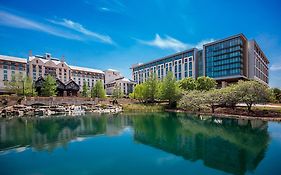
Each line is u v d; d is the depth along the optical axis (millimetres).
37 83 89375
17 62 126938
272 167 16859
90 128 36719
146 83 89375
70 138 28469
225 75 104625
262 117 43344
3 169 16859
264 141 25656
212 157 19734
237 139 27109
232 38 102062
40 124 41344
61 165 17812
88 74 167750
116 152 21656
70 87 96000
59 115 59312
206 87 84688
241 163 17938
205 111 60000
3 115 55438
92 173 15992
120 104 83750
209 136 29344
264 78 143500
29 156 20203
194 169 16625
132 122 44438
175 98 74625
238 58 99438
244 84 48094
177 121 45188
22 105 61594
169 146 24000
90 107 73688
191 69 122312
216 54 109250
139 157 19938
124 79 162500
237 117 47000
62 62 144875
